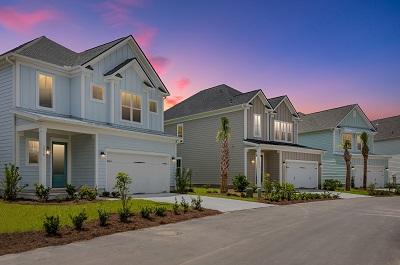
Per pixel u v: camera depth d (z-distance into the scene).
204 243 10.02
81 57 23.75
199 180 35.09
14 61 19.69
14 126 19.27
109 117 23.23
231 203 19.89
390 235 11.45
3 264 7.81
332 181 34.84
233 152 32.62
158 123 26.86
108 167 20.98
